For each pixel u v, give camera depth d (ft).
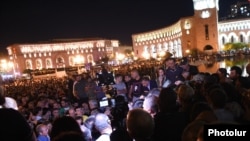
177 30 489.67
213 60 285.43
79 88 53.88
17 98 76.74
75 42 554.05
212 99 21.21
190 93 22.79
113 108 34.09
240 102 25.03
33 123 38.50
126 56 570.46
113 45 604.90
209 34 432.25
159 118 20.16
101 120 22.94
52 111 41.98
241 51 349.41
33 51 520.83
